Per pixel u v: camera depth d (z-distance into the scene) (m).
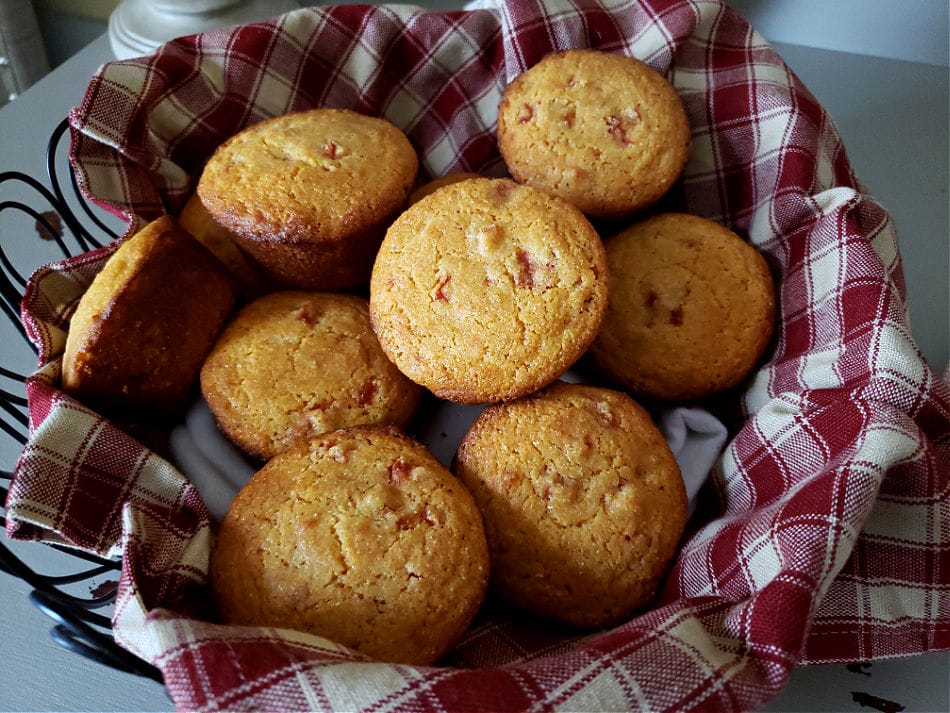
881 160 0.35
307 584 0.19
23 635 0.22
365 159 0.25
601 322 0.22
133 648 0.16
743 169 0.27
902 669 0.21
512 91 0.27
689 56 0.28
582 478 0.21
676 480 0.22
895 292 0.22
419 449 0.22
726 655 0.16
